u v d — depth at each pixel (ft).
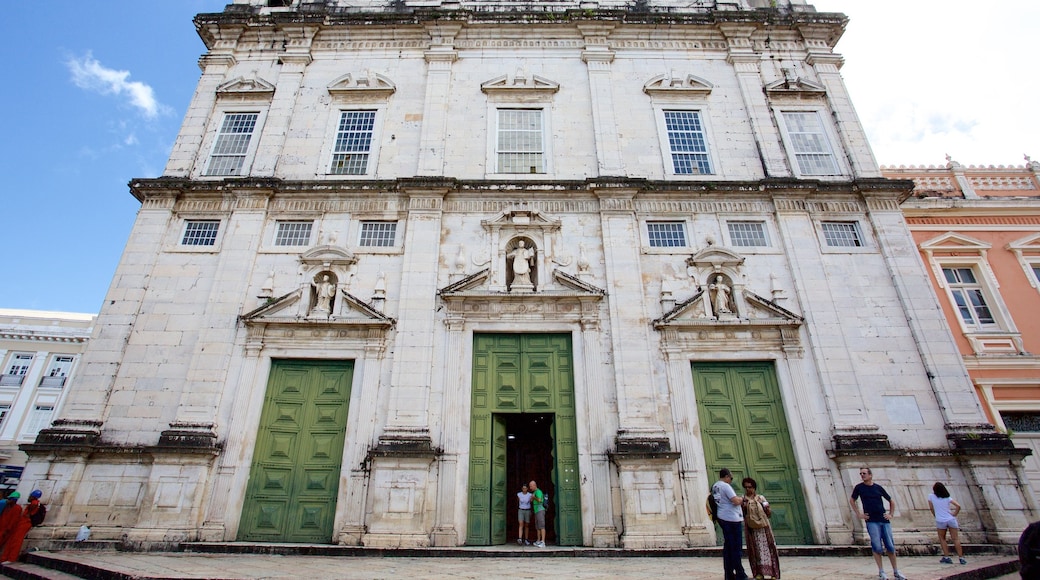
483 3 63.72
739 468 42.47
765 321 45.96
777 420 43.98
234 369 44.27
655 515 39.37
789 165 54.39
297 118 56.24
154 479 39.78
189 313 46.44
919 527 39.58
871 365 45.19
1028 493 40.37
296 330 45.57
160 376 44.09
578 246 49.60
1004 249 55.98
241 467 41.45
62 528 38.83
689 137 56.24
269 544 37.81
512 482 51.39
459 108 56.70
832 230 51.16
